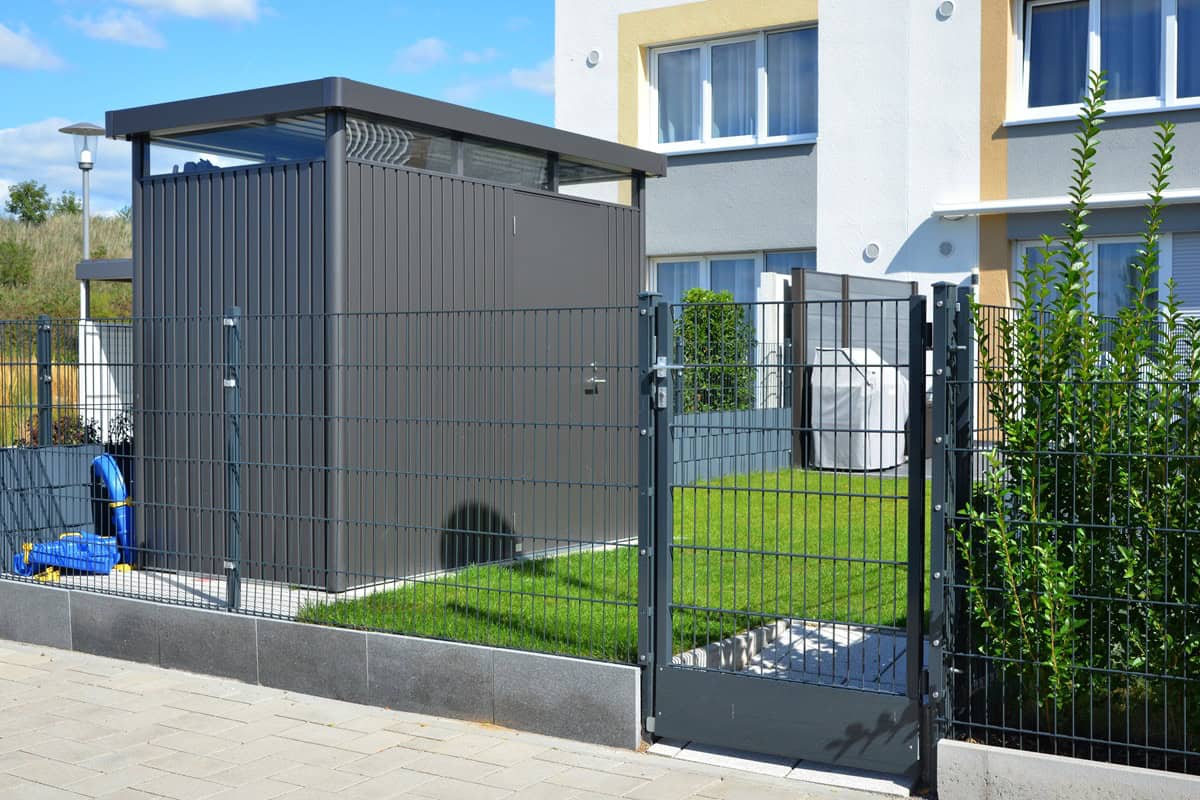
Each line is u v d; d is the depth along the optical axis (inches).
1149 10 477.4
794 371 191.0
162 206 307.6
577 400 323.0
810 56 565.6
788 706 189.6
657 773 190.7
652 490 203.0
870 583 254.1
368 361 281.6
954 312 180.7
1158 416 170.1
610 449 324.2
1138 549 168.6
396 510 238.4
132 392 306.2
